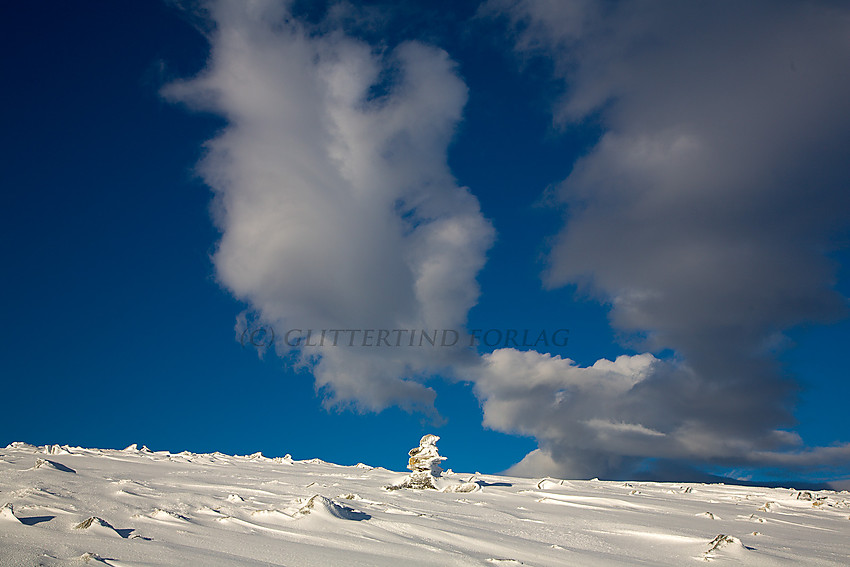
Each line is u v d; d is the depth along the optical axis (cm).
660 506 2630
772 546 1780
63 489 2109
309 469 3638
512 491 2984
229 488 2412
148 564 1178
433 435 2980
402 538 1596
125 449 4009
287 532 1575
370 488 2764
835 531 2172
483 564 1371
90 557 1177
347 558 1334
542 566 1428
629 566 1462
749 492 3466
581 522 2083
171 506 1889
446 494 2717
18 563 1124
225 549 1349
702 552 1623
